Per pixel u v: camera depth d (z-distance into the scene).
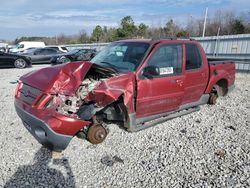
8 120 5.39
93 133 4.17
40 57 19.64
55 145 3.72
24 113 3.87
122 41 5.32
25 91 4.06
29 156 3.90
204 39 15.84
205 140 4.50
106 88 3.84
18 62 16.39
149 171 3.53
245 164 3.69
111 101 3.87
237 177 3.38
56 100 3.68
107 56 5.04
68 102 3.76
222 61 6.66
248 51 13.23
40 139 3.78
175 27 41.91
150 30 45.97
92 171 3.53
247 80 11.22
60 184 3.24
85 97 3.89
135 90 4.29
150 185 3.22
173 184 3.24
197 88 5.58
